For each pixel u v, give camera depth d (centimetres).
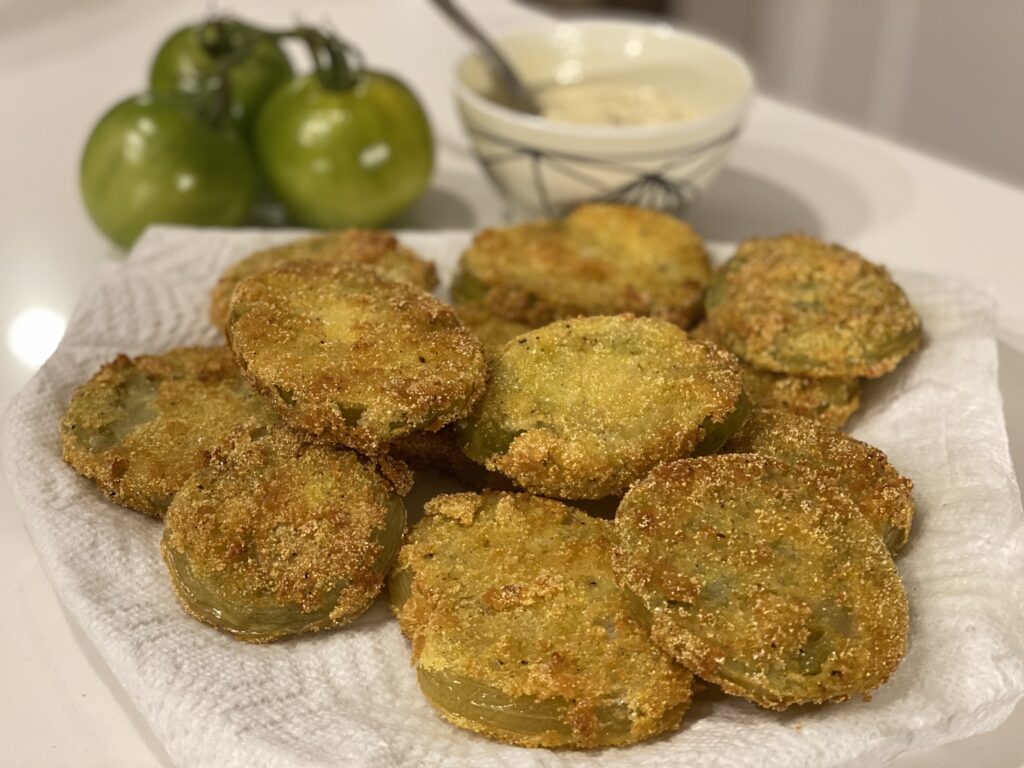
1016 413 32
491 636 22
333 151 39
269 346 26
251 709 22
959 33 68
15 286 39
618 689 21
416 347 26
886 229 43
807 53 76
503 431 25
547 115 41
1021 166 69
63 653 25
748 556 22
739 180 46
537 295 32
